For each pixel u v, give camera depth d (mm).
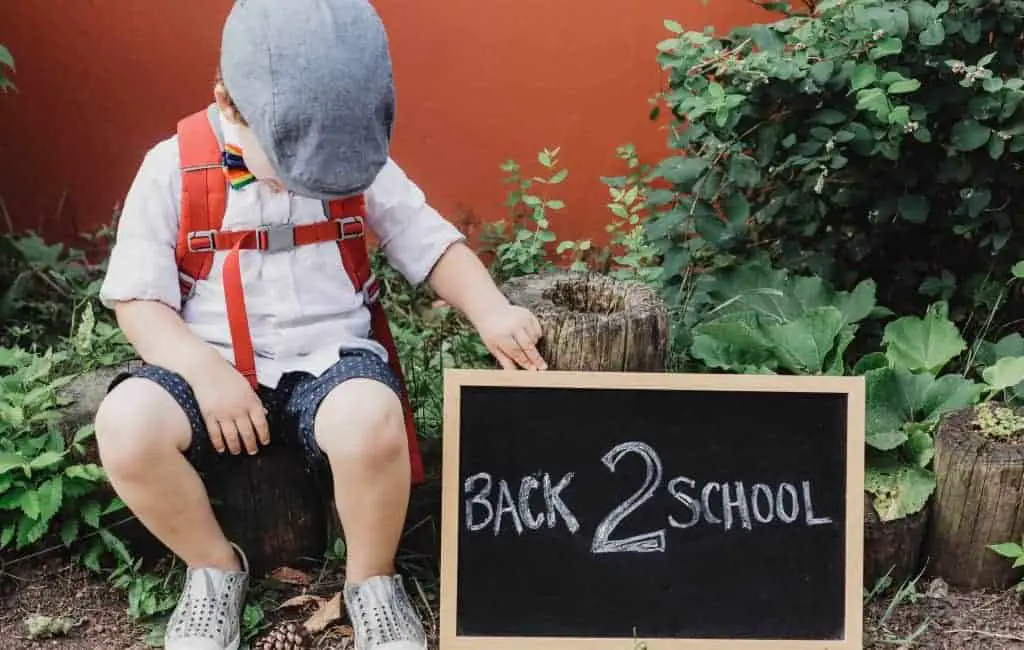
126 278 2510
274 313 2592
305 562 2871
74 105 4133
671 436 2531
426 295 3922
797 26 3318
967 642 2635
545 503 2512
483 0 4004
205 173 2514
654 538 2525
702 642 2500
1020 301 3629
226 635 2543
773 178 3479
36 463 2701
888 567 2762
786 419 2543
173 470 2461
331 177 2289
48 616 2678
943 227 3539
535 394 2510
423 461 3020
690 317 3377
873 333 3439
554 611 2504
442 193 4176
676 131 3635
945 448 2717
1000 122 3207
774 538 2535
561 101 4078
